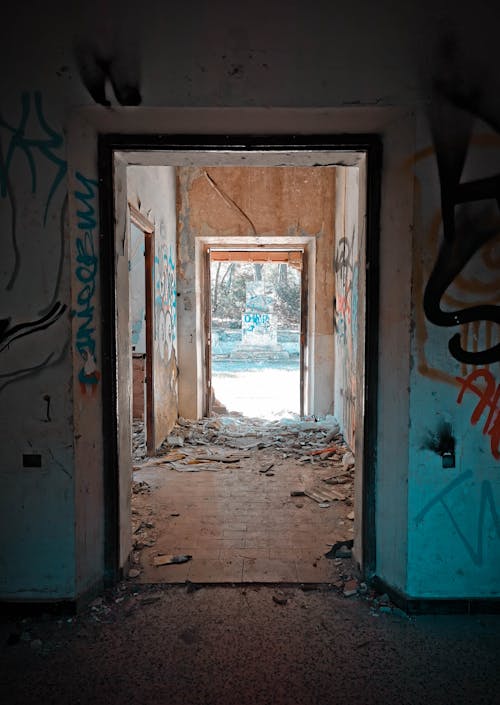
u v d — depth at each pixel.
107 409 2.61
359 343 2.79
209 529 3.39
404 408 2.40
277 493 4.09
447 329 2.33
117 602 2.53
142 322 6.30
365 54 2.24
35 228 2.30
